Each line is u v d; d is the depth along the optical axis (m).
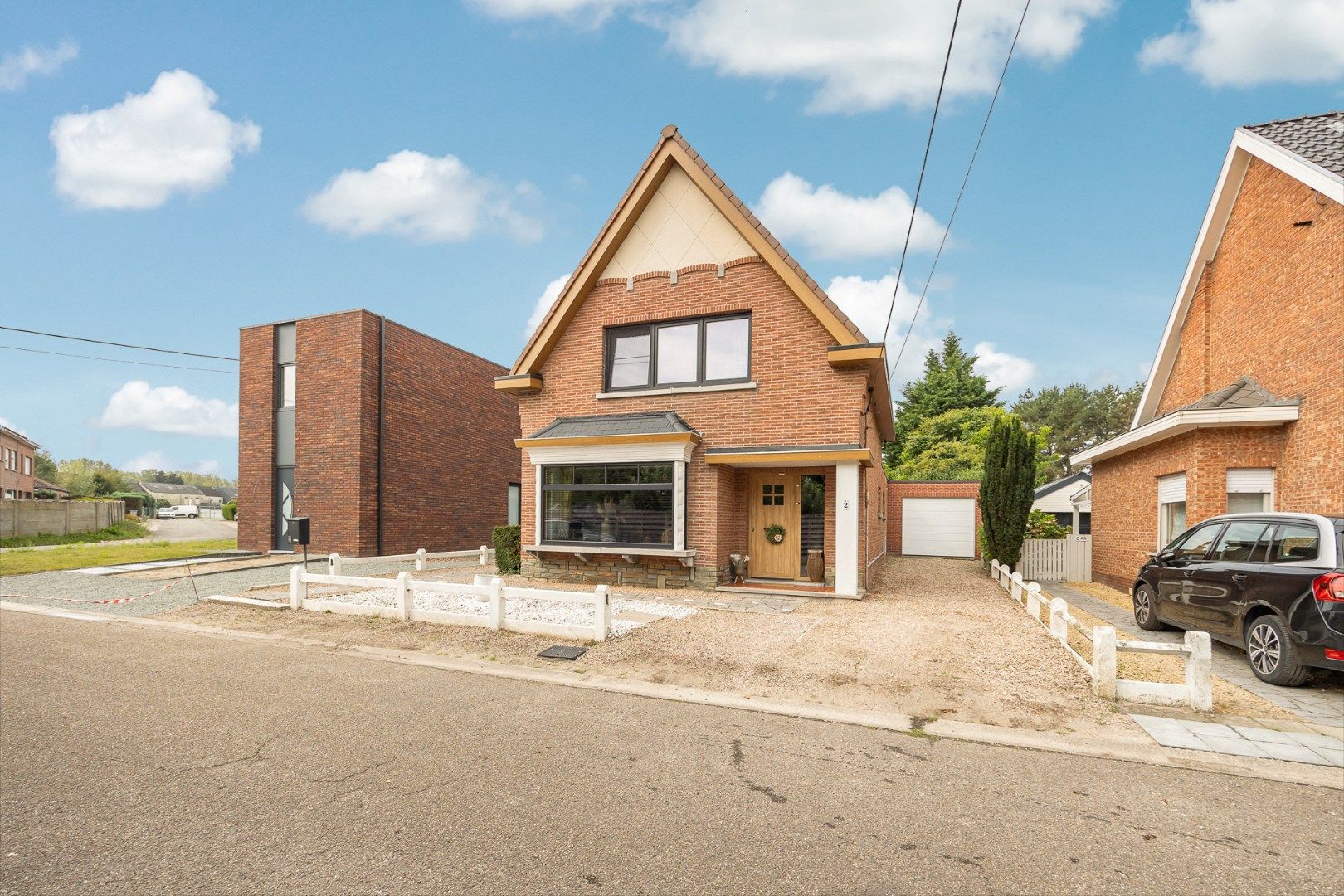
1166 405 16.38
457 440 24.16
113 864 3.44
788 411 12.55
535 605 11.16
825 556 12.80
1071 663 7.41
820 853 3.62
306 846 3.64
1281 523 7.46
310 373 20.28
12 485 46.66
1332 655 6.27
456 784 4.48
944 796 4.38
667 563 12.94
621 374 14.14
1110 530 16.03
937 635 8.70
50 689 6.81
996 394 45.59
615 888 3.26
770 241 12.55
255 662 8.00
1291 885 3.38
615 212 13.71
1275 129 11.99
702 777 4.65
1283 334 11.16
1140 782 4.65
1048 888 3.32
